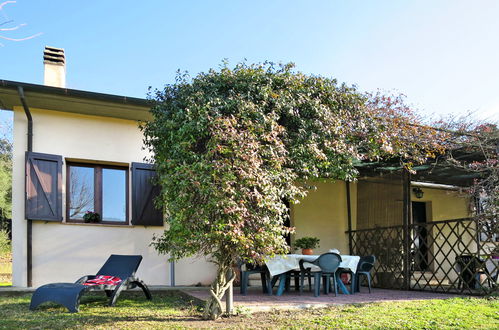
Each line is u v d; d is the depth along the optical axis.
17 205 7.34
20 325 4.68
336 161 6.60
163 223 8.27
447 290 7.92
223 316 5.38
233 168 4.80
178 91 6.02
